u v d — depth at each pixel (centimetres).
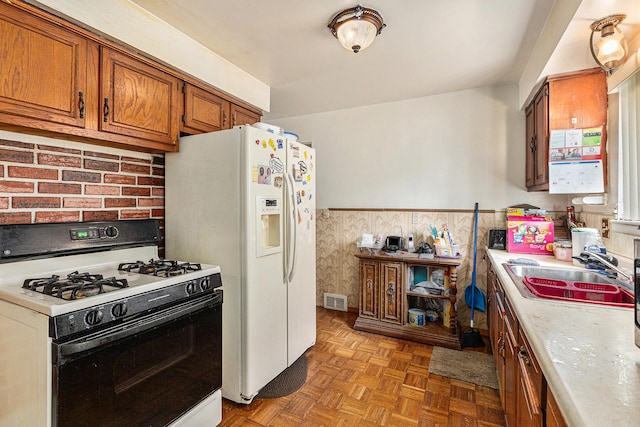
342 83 273
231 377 184
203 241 192
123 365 121
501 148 281
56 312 103
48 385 104
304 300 238
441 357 240
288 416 175
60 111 137
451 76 259
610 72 162
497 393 195
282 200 207
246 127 177
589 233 186
